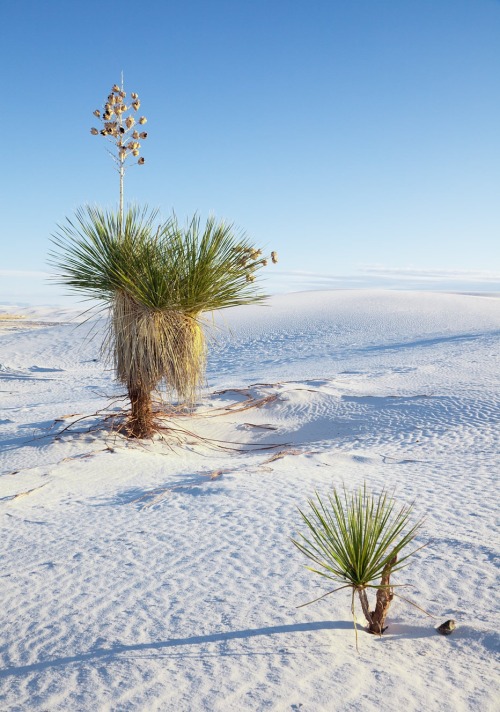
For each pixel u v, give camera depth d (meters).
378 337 32.75
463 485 7.82
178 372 11.16
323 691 3.25
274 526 6.39
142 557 5.71
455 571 4.93
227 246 10.66
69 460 10.23
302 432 13.61
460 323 34.81
